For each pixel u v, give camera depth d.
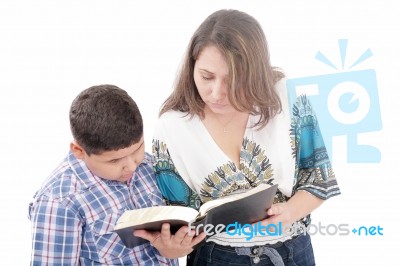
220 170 1.62
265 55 1.49
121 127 1.35
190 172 1.64
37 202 1.47
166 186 1.67
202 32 1.47
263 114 1.60
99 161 1.41
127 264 1.55
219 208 1.40
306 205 1.67
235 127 1.62
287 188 1.65
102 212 1.51
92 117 1.35
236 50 1.42
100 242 1.51
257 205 1.47
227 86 1.46
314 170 1.70
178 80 1.60
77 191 1.49
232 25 1.43
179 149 1.62
